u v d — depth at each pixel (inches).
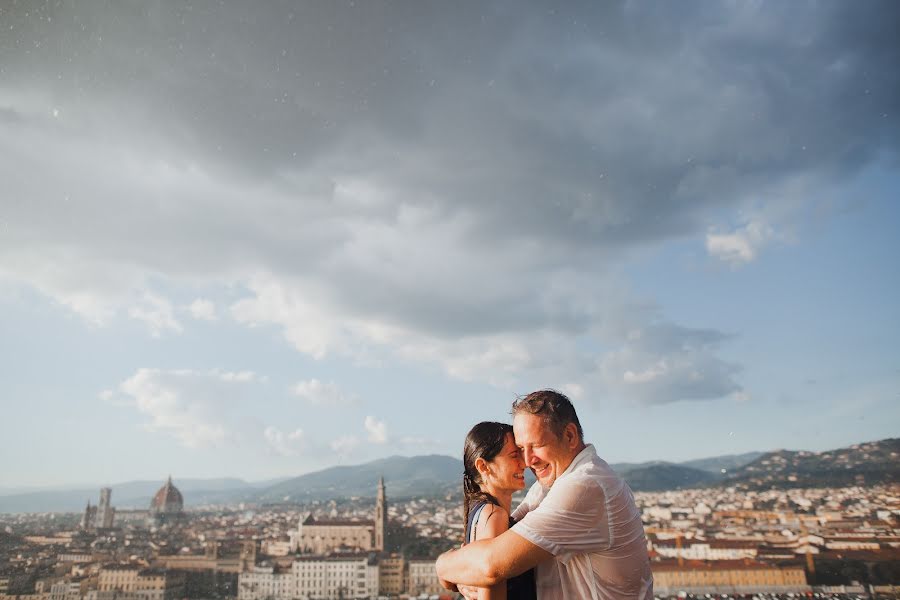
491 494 91.7
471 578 80.3
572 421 87.3
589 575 79.1
